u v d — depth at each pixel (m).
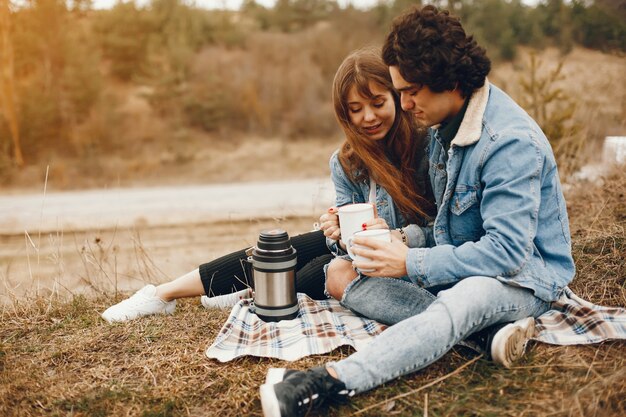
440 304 1.91
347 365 1.85
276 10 29.19
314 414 1.84
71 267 5.53
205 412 1.97
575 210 4.06
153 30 25.23
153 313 2.89
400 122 2.50
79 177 17.78
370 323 2.46
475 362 2.07
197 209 11.25
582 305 2.30
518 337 2.00
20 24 21.25
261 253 2.54
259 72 24.22
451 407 1.83
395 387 1.95
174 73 22.92
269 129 22.55
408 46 2.03
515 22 18.92
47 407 2.06
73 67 21.11
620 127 5.66
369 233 2.19
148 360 2.36
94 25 24.92
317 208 9.88
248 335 2.46
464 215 2.22
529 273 2.07
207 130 22.38
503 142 2.05
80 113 20.75
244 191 13.85
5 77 20.06
